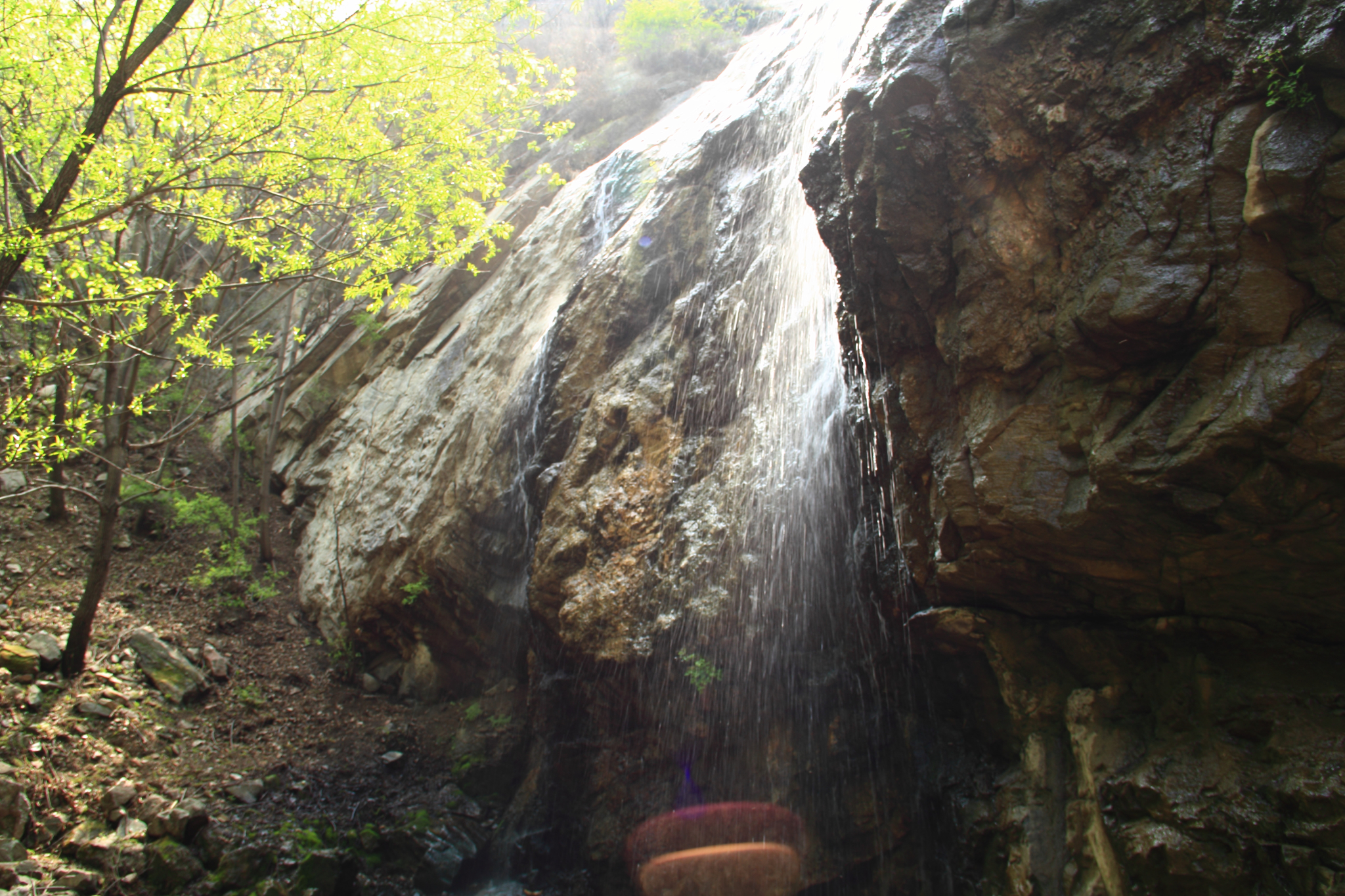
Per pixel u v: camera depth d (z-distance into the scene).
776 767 6.31
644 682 6.93
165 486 9.77
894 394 5.16
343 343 17.52
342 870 7.50
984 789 5.29
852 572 6.33
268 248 7.65
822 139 5.62
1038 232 4.02
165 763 8.39
